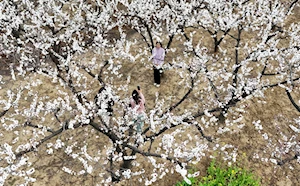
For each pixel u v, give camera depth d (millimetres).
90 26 8547
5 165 7418
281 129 8195
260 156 7527
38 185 7090
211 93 8758
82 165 7453
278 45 10422
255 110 8664
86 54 9836
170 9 8750
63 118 8461
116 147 6184
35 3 8805
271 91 9172
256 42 10734
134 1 8367
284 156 7535
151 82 9742
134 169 7250
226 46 10867
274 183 7047
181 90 9320
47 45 7023
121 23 8914
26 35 7629
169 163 7305
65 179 7195
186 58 10320
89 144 7914
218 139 7566
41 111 8703
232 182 6578
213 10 8594
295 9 12648
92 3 10492
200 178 6988
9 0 8008
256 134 8039
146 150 7566
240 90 6527
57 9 7312
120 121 6566
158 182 7027
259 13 9492
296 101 8922
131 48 10992
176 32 8992
